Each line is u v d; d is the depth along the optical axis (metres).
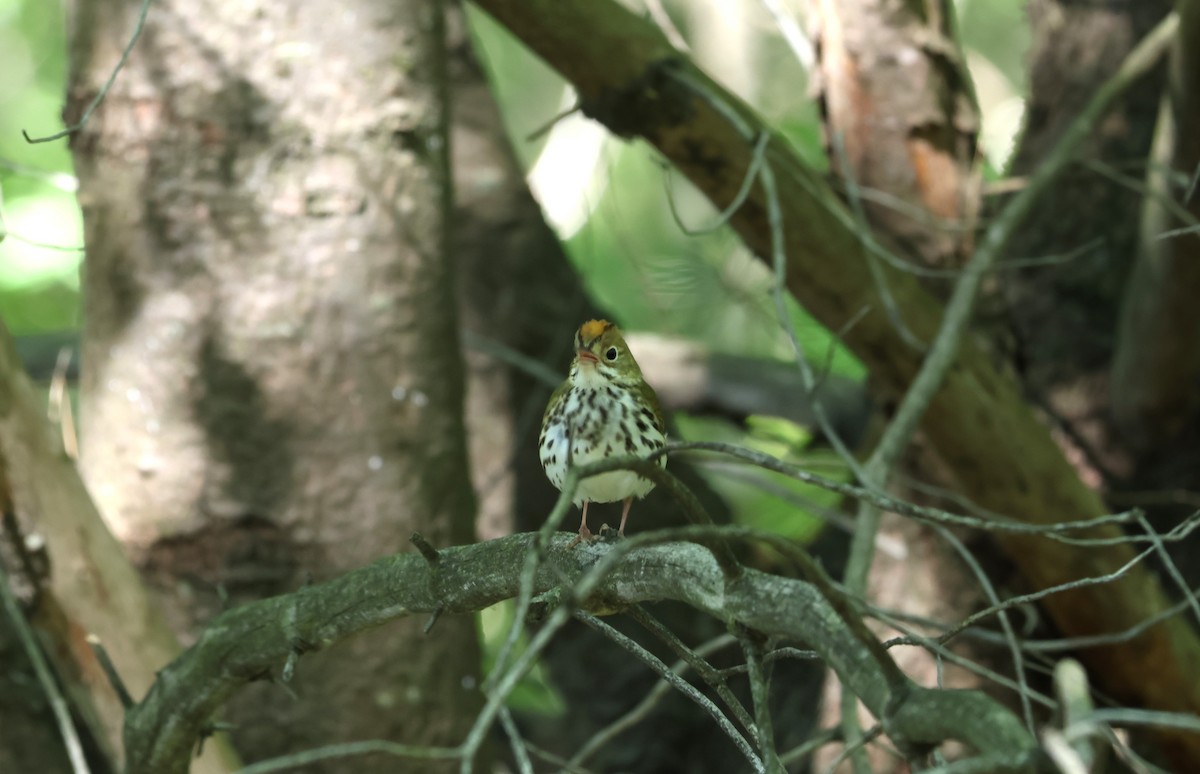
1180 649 10.95
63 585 8.98
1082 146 12.56
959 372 10.23
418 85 10.33
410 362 10.21
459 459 10.53
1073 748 3.69
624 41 9.48
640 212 21.56
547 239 15.31
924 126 11.80
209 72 9.95
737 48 21.62
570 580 5.87
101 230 10.22
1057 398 12.41
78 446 11.59
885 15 11.66
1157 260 10.55
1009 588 11.88
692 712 14.13
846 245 10.17
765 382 15.29
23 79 24.42
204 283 10.02
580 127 22.69
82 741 9.56
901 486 12.19
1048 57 13.08
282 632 6.76
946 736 3.83
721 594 4.94
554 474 8.50
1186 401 11.60
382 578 6.44
